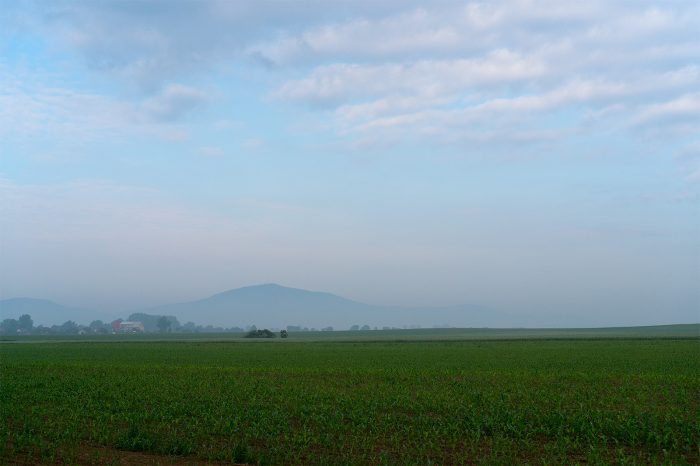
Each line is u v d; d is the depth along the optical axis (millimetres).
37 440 20297
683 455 18703
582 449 19500
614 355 67875
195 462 17984
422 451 18859
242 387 35031
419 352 79938
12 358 71688
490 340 130500
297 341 142000
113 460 17906
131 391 33312
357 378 41469
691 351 75000
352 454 18766
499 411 25516
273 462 17766
